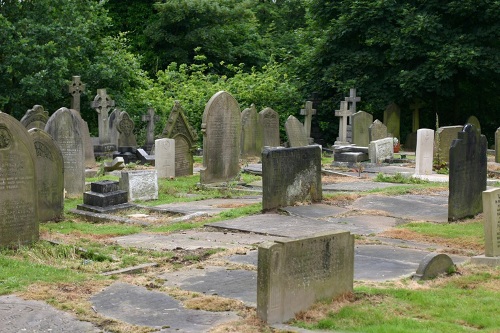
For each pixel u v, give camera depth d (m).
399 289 9.03
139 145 34.66
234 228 13.48
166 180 21.78
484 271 10.09
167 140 22.19
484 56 35.66
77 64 35.75
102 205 15.77
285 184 15.68
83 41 34.72
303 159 16.09
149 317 7.91
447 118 42.44
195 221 14.63
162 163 22.09
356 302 8.42
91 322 7.73
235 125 21.33
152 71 49.84
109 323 7.70
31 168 11.70
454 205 14.32
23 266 10.19
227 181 21.17
